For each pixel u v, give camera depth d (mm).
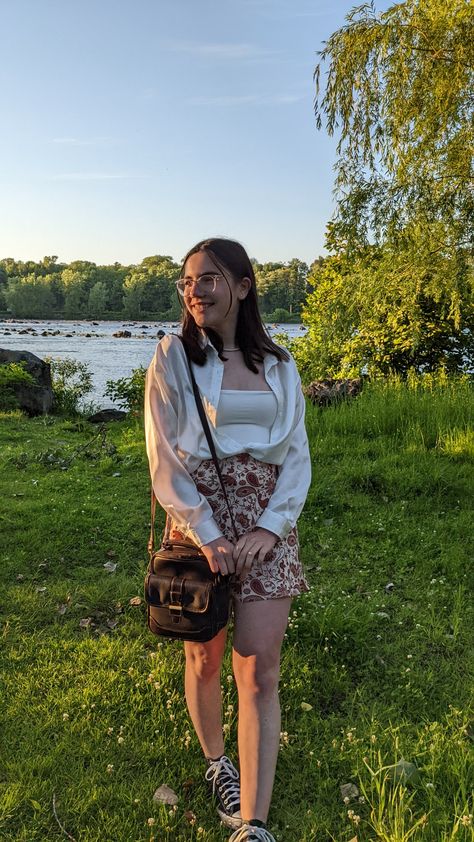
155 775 2465
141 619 3664
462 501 5566
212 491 2064
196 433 2055
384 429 7715
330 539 4824
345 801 2318
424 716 2799
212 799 2348
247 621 1997
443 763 2430
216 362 2104
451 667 3182
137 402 12961
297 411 2195
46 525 5113
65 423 11055
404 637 3457
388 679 3074
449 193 11812
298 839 2201
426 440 7164
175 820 2260
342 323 12844
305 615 3471
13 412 11727
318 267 14945
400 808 2191
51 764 2490
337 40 11914
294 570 2090
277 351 2203
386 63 11711
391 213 12016
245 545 1977
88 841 2160
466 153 11633
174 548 2061
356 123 11914
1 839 2164
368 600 3855
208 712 2273
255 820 1916
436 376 11844
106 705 2838
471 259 11680
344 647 3289
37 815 2270
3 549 4684
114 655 3246
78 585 4117
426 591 3980
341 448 7000
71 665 3166
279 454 2119
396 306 12367
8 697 2900
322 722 2746
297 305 15273
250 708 1984
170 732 2697
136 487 6383
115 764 2520
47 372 13211
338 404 9039
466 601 3875
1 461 7465
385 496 5707
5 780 2426
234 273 2109
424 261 11953
